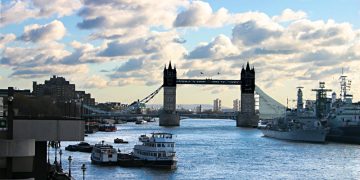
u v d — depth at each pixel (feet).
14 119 211.82
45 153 236.84
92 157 613.11
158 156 586.86
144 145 607.37
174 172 560.61
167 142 592.19
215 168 604.90
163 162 584.81
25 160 216.74
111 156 590.14
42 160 236.43
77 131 218.38
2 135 211.20
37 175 235.81
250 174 556.51
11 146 207.82
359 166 628.28
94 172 539.29
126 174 531.09
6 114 219.41
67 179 360.48
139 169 572.51
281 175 551.18
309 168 610.24
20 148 209.26
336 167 620.49
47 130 214.48
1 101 219.41
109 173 534.78
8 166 211.00
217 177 530.68
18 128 211.82
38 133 213.66
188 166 618.85
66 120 216.95
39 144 236.43
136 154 623.77
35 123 213.46
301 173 567.18
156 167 584.40
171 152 590.55
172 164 585.63
